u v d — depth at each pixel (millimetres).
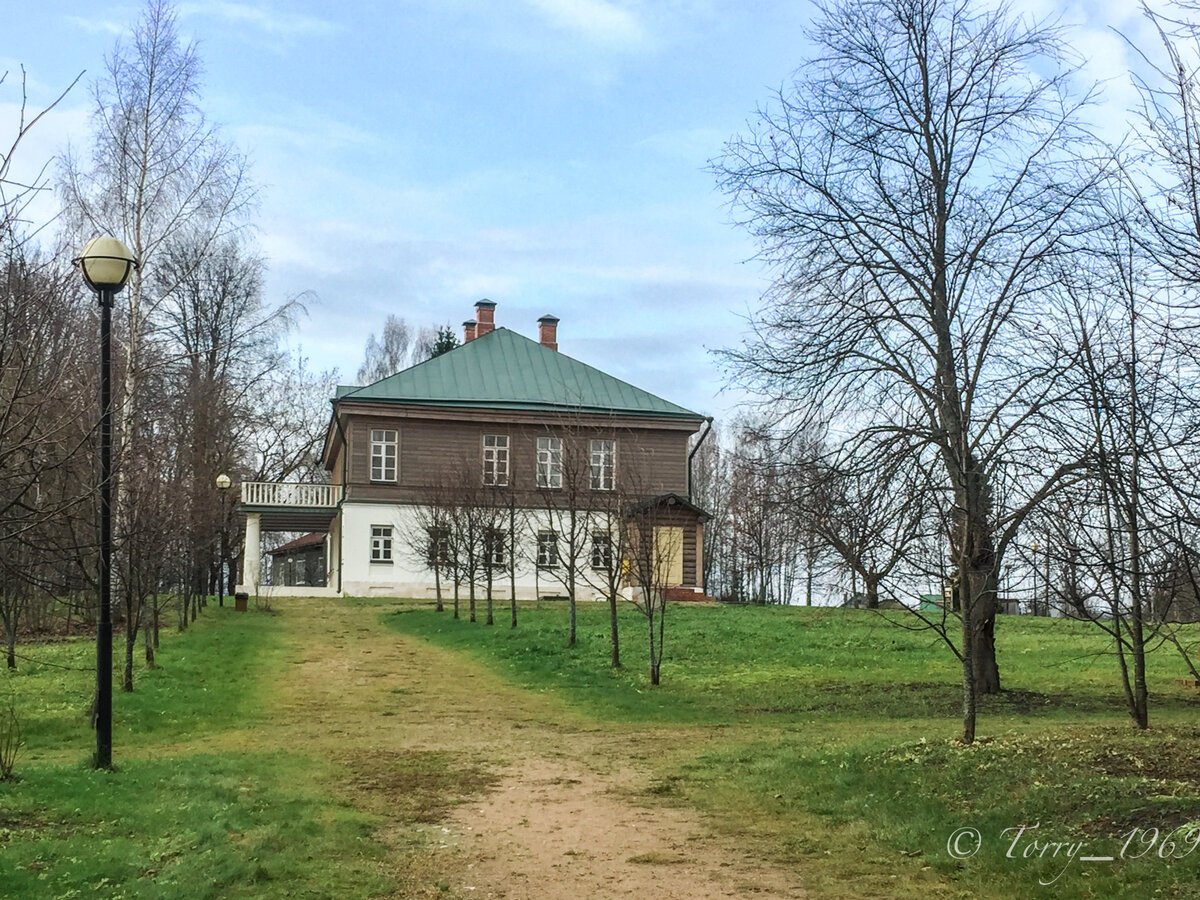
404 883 8312
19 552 12773
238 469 53312
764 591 57688
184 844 8703
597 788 12102
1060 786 9883
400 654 26797
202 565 35188
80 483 13531
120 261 11453
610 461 45125
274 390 62531
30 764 12289
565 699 20094
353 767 13242
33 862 7859
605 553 25531
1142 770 10266
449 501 36000
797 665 24359
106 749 11961
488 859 9094
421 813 10820
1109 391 10930
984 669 20172
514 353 49000
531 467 45281
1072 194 15758
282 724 16969
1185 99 8852
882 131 16781
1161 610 11891
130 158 23844
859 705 19109
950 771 11195
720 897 7992
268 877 8055
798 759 12977
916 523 13570
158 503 21672
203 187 24641
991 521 13766
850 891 8055
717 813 10789
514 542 32719
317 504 45188
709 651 26141
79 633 27828
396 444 44750
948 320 15969
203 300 43344
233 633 29797
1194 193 8680
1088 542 11297
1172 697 19766
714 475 64500
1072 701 19156
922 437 14781
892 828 9633
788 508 16172
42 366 10977
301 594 44000
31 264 10320
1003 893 7734
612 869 8773
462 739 15695
